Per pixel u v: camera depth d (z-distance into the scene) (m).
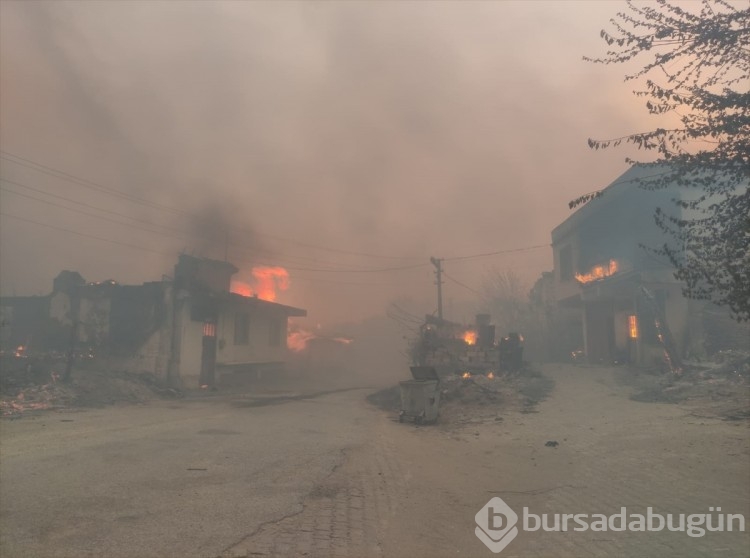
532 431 11.05
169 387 22.19
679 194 16.59
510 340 22.11
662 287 18.67
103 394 18.45
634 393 14.63
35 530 5.02
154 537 4.89
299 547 4.76
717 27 5.29
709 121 5.48
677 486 6.43
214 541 4.82
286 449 9.57
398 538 5.11
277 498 6.29
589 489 6.68
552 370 21.12
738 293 5.21
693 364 16.53
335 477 7.45
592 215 22.95
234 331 27.30
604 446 8.93
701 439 8.50
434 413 13.55
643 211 19.20
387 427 12.83
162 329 22.94
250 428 12.31
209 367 24.94
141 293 23.59
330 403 19.31
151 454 8.88
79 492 6.36
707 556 4.48
